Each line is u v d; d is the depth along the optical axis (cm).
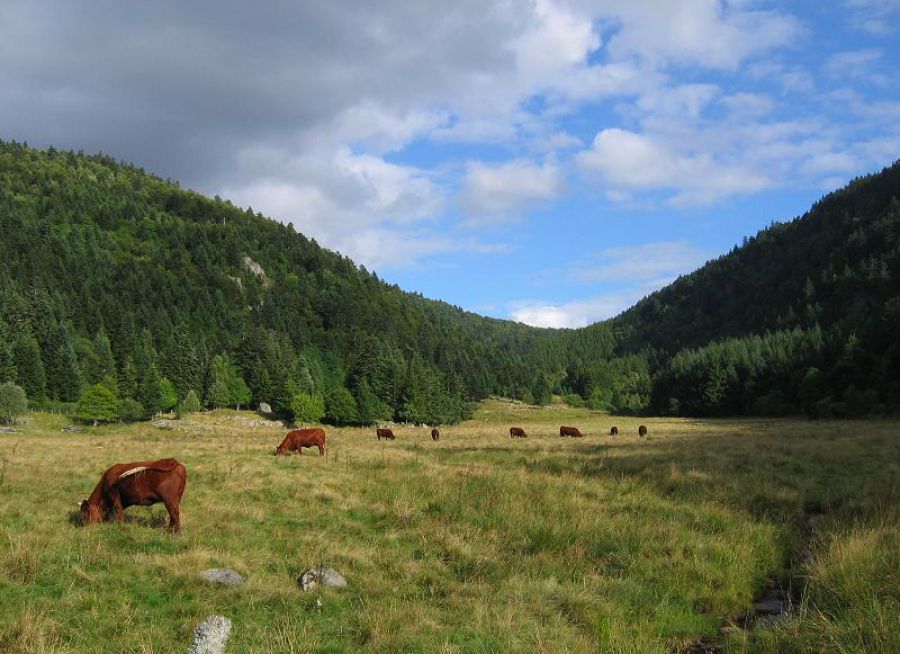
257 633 693
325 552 998
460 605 802
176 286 18288
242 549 1006
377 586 870
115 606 755
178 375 10844
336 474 1734
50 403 9462
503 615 757
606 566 995
